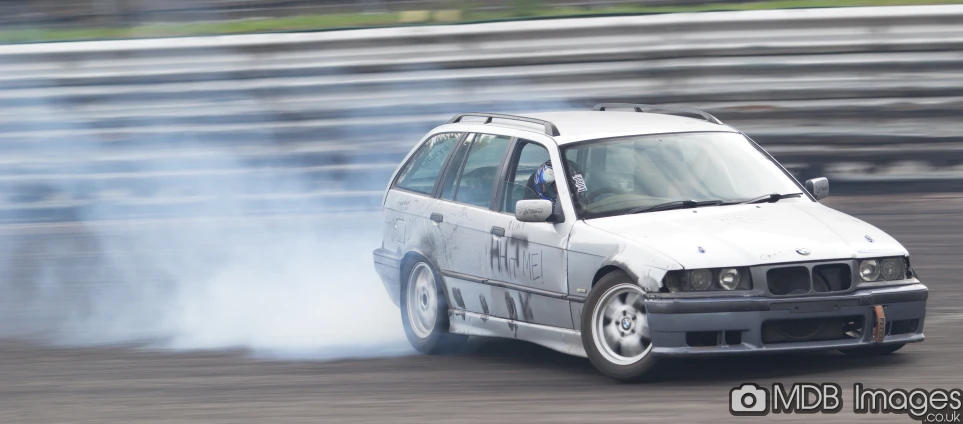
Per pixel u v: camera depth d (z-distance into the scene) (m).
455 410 20.80
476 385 22.88
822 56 45.03
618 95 46.09
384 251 29.14
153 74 47.16
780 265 21.09
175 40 47.16
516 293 24.47
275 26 51.34
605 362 22.08
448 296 26.53
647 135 25.34
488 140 26.84
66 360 27.03
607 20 46.00
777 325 21.06
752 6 48.78
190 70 47.22
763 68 45.28
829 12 44.94
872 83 44.94
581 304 22.78
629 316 21.97
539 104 46.53
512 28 46.47
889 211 42.28
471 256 25.73
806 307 20.98
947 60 44.62
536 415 20.08
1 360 27.23
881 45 44.78
